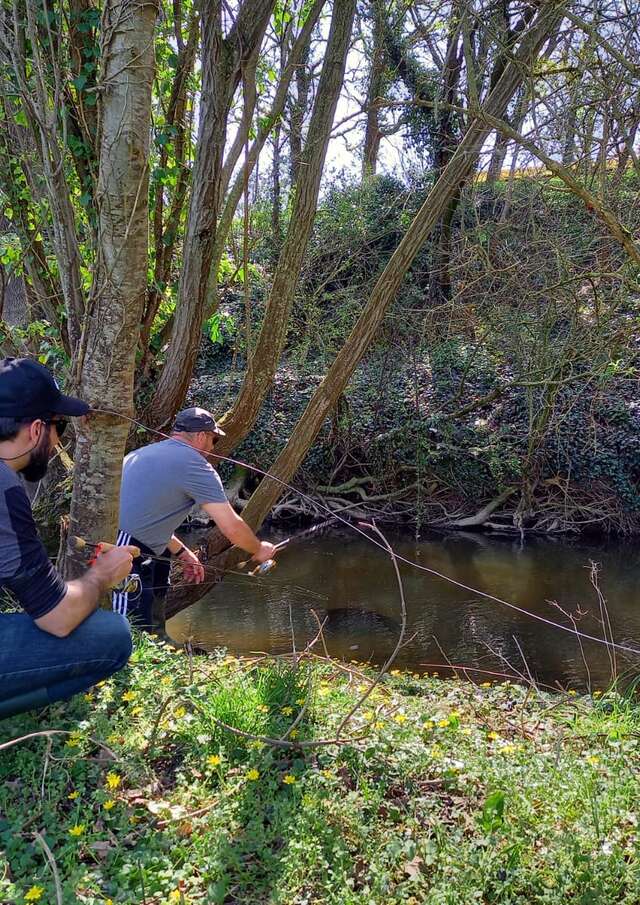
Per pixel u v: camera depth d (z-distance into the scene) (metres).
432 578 8.26
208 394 11.77
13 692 2.29
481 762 2.59
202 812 2.27
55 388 2.24
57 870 1.93
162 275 5.82
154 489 3.76
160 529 3.86
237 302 12.66
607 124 5.07
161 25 5.17
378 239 11.90
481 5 5.66
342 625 6.56
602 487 10.26
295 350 11.84
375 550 9.66
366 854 2.12
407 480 11.13
